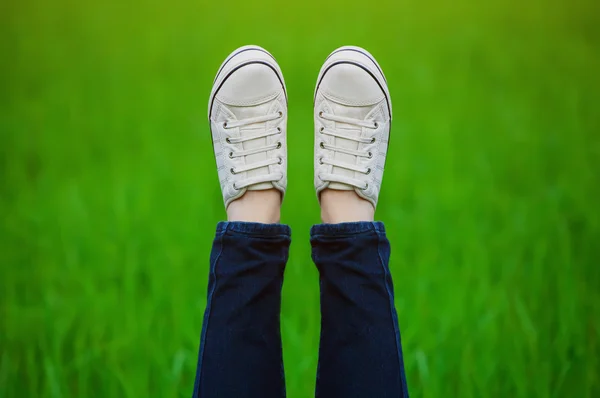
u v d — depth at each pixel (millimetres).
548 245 3355
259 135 2248
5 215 3762
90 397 2541
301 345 2592
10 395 2523
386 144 2363
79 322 2887
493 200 3814
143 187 3875
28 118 5305
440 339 2664
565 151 4535
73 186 4035
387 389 1869
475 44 6730
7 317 2865
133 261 3146
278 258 1921
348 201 2158
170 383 2500
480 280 3014
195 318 2781
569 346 2666
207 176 3979
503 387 2541
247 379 1868
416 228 3451
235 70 2328
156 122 5066
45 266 3285
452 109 5199
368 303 1896
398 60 6238
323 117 2305
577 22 7285
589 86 5754
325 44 6543
